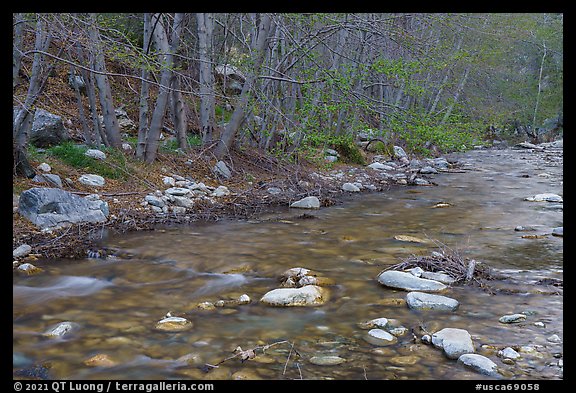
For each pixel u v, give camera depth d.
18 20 7.34
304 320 4.51
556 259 6.34
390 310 4.71
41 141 9.74
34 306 4.78
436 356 3.85
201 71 11.73
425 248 6.89
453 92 18.19
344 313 4.66
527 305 4.82
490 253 6.62
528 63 36.66
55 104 12.27
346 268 5.98
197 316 4.59
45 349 3.94
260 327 4.36
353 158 15.91
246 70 10.79
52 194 7.20
